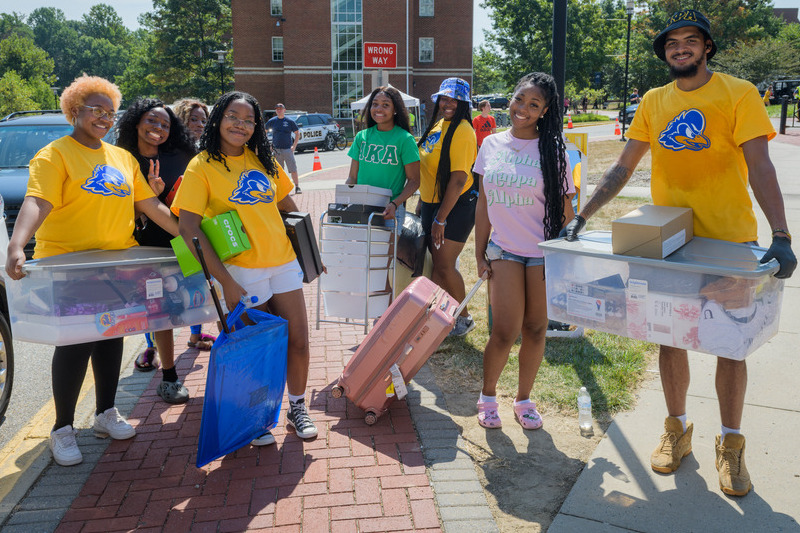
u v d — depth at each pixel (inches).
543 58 1983.3
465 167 186.7
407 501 122.0
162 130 162.2
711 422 147.9
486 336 207.2
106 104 132.7
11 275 119.5
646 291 112.3
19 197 300.4
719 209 120.3
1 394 163.0
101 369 143.6
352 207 185.2
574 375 174.7
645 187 490.6
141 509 121.3
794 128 956.6
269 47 1697.8
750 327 105.0
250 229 134.0
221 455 130.7
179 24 2199.8
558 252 122.3
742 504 118.2
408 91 1679.4
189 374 185.3
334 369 184.4
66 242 136.0
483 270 147.6
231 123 130.8
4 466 139.3
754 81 1742.1
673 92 120.6
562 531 113.0
